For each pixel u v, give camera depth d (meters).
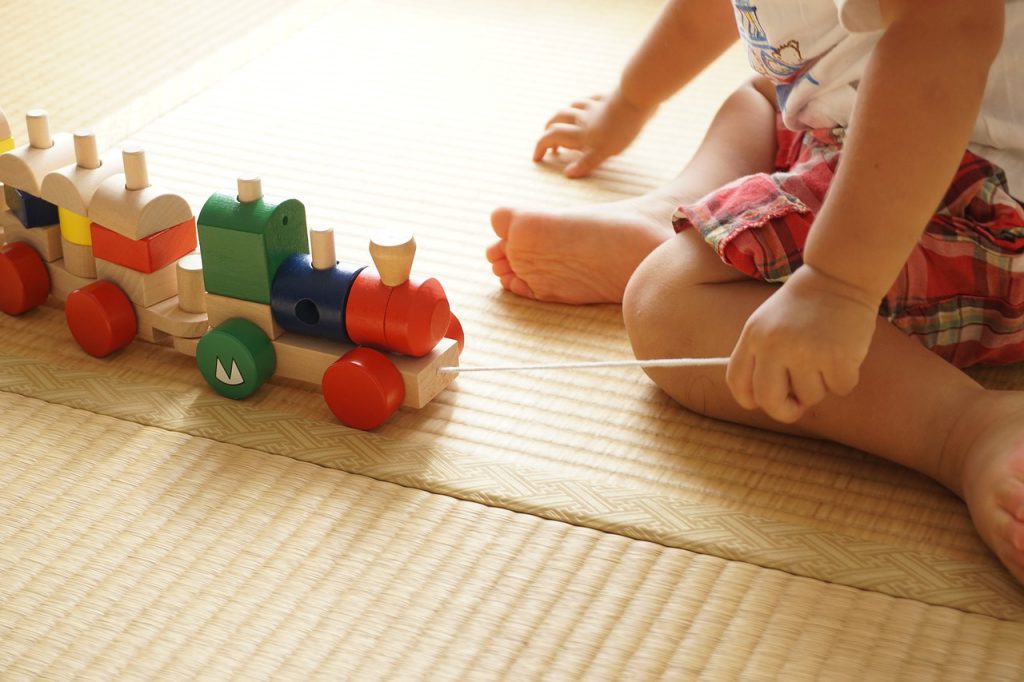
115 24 1.76
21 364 1.06
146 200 1.03
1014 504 0.81
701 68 1.33
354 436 0.98
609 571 0.85
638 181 1.40
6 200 1.12
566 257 1.15
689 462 0.96
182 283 1.05
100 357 1.07
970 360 1.04
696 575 0.84
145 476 0.93
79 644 0.78
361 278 0.97
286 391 1.04
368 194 1.35
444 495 0.92
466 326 1.14
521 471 0.94
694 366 0.98
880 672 0.77
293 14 1.82
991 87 0.96
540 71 1.66
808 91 1.03
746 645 0.79
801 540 0.87
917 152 0.80
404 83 1.62
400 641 0.79
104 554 0.86
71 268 1.10
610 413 1.02
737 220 0.96
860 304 0.82
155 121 1.50
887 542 0.88
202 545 0.87
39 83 1.58
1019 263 0.96
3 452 0.95
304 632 0.79
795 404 0.85
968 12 0.81
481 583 0.83
